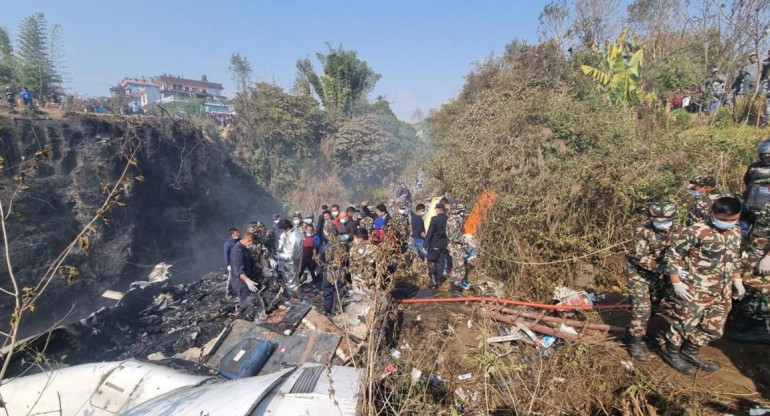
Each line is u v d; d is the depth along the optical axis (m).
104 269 14.73
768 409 3.08
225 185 21.16
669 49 12.04
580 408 3.52
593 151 7.17
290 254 6.66
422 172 15.16
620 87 9.65
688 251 3.52
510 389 3.78
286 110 23.14
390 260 4.81
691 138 6.82
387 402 3.01
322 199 22.61
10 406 3.81
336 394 2.80
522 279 5.72
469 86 18.86
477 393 3.82
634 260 3.85
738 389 3.40
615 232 5.77
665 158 6.20
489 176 8.44
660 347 4.05
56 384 3.88
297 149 23.50
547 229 6.09
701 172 5.84
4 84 20.28
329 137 24.45
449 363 4.35
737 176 5.89
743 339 3.97
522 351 4.36
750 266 3.87
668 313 4.57
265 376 3.13
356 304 5.55
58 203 14.16
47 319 13.29
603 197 5.94
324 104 28.44
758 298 3.83
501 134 9.10
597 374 3.78
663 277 4.32
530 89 11.42
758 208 4.21
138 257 16.00
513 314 4.97
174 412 2.79
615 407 3.41
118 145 16.08
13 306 12.66
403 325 5.20
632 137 7.32
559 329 4.48
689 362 3.71
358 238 5.54
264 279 7.27
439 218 6.34
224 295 8.39
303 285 8.10
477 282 6.35
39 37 21.67
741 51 8.74
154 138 17.53
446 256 6.69
